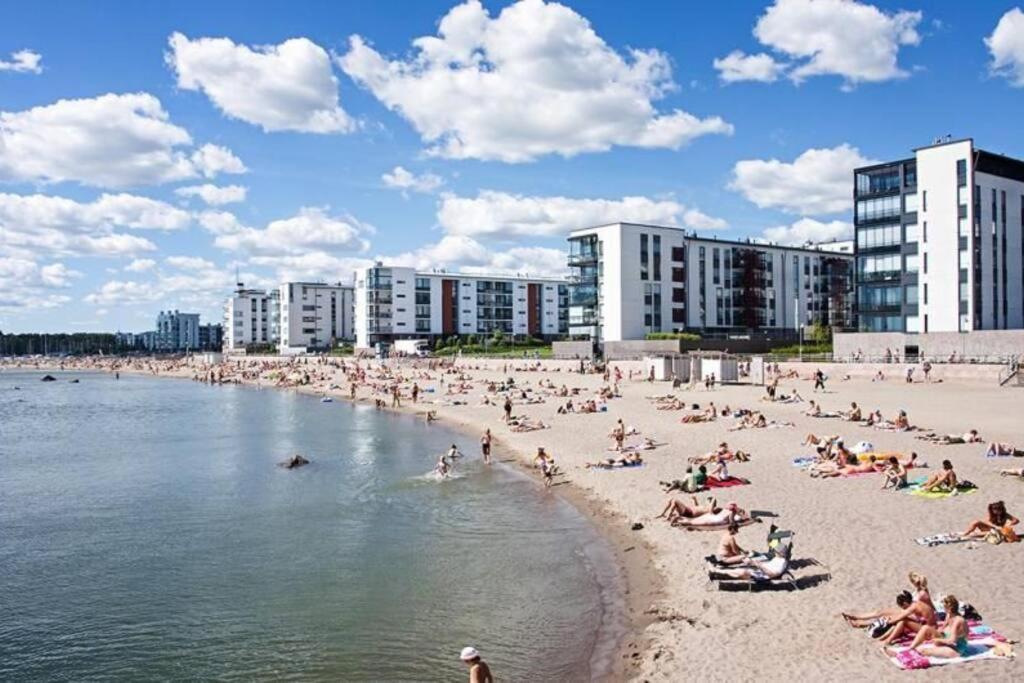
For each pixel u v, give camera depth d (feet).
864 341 274.98
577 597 62.85
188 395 358.23
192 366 655.35
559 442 143.43
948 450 107.04
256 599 68.18
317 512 100.32
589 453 128.16
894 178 289.94
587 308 401.29
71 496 115.65
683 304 397.80
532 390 252.01
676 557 68.80
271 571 75.92
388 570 74.33
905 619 46.37
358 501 105.91
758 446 119.75
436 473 122.01
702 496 88.84
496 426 177.58
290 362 561.43
